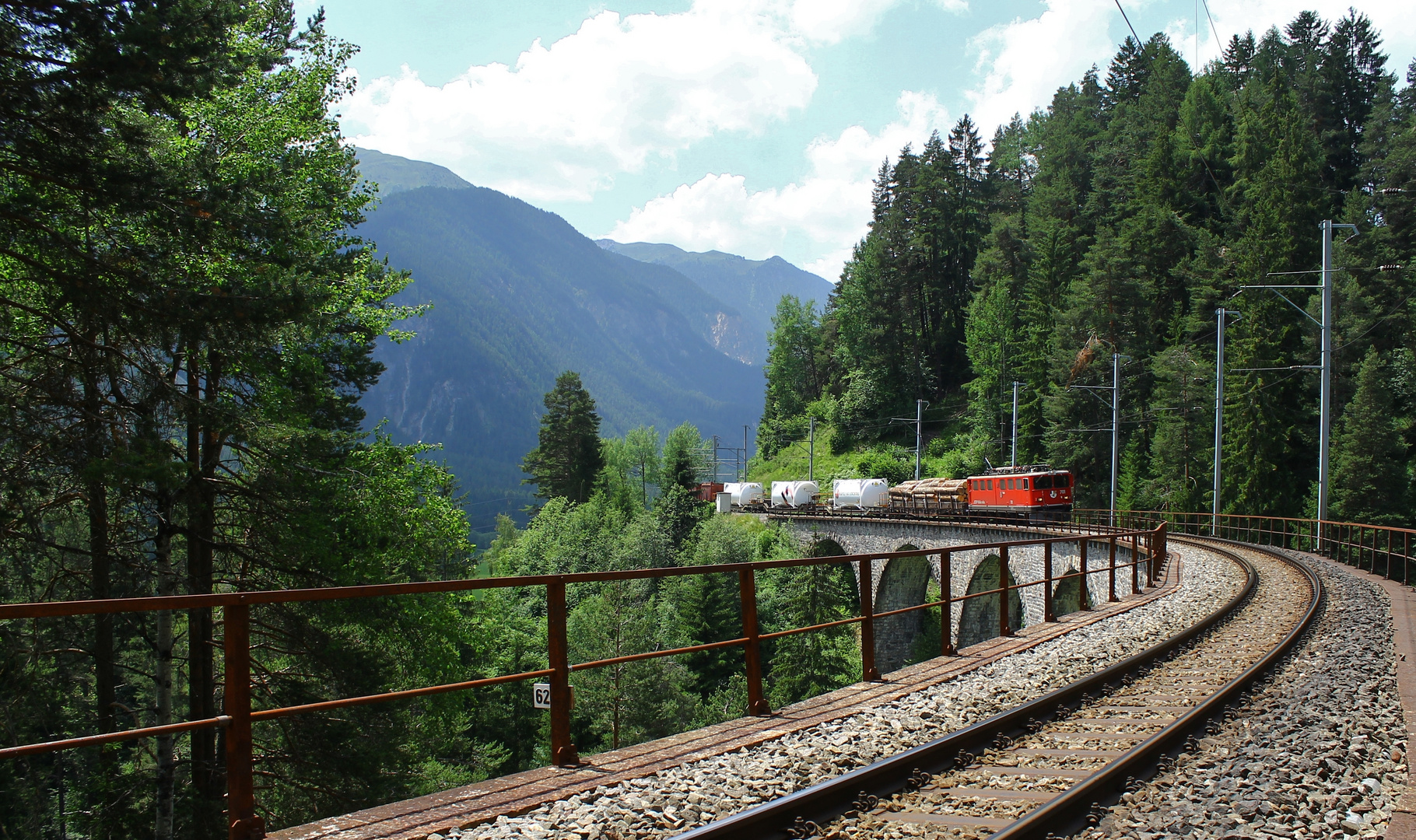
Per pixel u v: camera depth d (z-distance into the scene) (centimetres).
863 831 518
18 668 1345
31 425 1216
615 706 3347
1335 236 5753
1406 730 745
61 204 1149
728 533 5759
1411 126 6481
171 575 1456
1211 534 4394
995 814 543
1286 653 1177
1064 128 9662
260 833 476
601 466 9575
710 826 484
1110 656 1163
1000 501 5306
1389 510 4553
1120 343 6694
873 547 5834
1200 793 584
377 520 1712
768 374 12138
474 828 513
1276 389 5247
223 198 1248
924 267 10556
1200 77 8025
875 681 966
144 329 1181
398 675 1797
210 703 1556
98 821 1416
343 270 1762
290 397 1608
